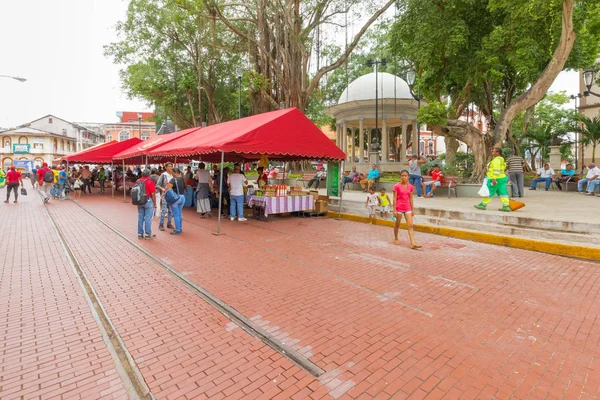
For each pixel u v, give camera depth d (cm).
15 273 561
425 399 257
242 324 381
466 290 484
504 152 2148
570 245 666
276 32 2134
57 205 1559
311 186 2105
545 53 1492
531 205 1056
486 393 264
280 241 797
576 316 401
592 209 955
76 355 319
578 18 1292
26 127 5725
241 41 2623
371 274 555
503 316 401
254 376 286
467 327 374
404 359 311
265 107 2425
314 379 281
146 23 2891
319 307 426
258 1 2138
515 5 1238
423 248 732
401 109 2478
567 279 531
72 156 2084
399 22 1662
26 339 348
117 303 439
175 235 864
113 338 352
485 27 1558
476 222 890
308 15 2173
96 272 565
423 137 6000
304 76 2136
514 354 320
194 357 314
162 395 261
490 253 690
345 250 712
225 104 3456
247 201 1191
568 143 2234
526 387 271
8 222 1064
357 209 1223
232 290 483
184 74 3038
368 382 277
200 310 419
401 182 744
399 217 759
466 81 1769
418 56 1520
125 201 1731
